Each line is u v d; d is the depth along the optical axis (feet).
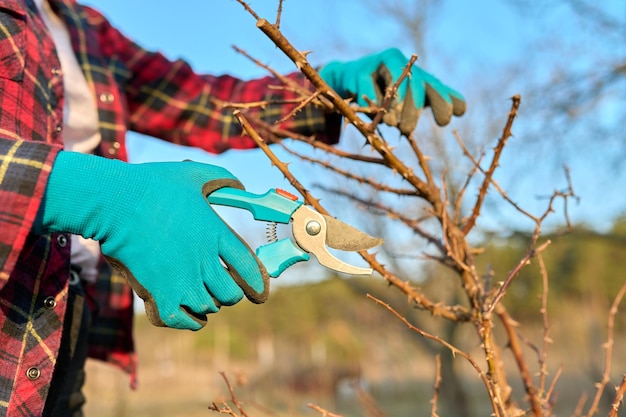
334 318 39.14
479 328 2.36
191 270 1.89
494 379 2.24
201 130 3.17
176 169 2.00
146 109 3.17
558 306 23.63
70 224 1.85
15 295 2.04
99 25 3.10
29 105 2.20
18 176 1.79
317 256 2.08
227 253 1.90
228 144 3.15
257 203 2.10
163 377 38.55
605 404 9.20
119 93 2.93
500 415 2.25
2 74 2.14
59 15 2.81
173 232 1.88
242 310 47.19
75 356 2.61
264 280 1.93
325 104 2.43
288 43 2.11
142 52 3.20
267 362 42.50
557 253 22.80
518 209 2.47
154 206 1.87
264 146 2.31
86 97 2.75
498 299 2.29
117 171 1.88
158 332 43.65
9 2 2.22
